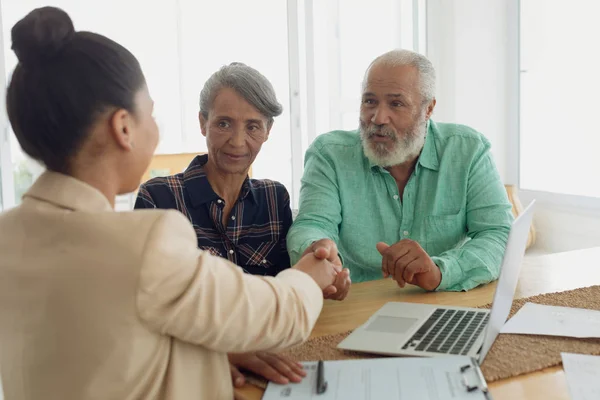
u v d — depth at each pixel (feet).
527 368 3.32
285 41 11.46
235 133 5.41
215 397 2.82
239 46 11.09
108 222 2.51
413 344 3.65
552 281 5.27
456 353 3.50
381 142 6.09
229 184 5.79
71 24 2.55
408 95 6.00
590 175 11.11
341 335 4.00
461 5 11.94
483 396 2.87
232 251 5.73
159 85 10.54
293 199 11.87
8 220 2.71
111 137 2.63
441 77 12.36
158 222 2.51
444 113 12.39
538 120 12.16
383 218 6.45
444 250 6.41
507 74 12.50
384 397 2.91
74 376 2.50
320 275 3.27
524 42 12.26
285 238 5.97
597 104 10.84
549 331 3.87
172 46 10.55
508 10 12.31
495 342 3.72
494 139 12.59
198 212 5.74
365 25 12.14
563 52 11.44
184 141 10.75
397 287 5.32
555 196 11.65
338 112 12.09
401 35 12.51
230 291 2.61
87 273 2.46
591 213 10.91
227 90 5.37
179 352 2.67
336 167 6.44
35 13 2.51
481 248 5.58
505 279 3.59
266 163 11.68
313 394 2.99
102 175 2.69
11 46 2.53
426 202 6.43
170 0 10.44
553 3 11.56
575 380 3.15
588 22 10.89
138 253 2.44
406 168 6.50
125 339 2.45
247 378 3.29
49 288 2.51
